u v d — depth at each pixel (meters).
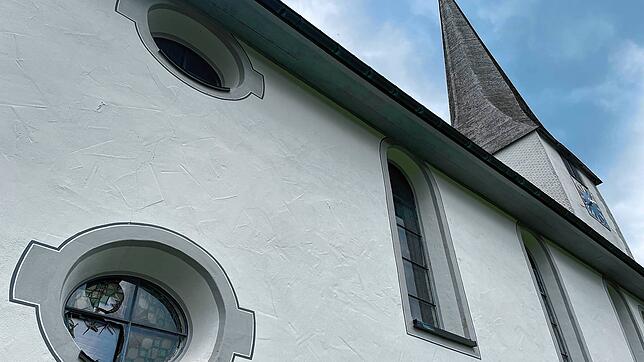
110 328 3.54
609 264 10.70
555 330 8.54
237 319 3.87
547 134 16.11
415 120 6.89
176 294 3.95
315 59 6.03
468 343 5.84
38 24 4.02
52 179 3.46
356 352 4.57
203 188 4.29
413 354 5.09
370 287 5.17
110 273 3.71
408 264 6.45
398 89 6.51
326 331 4.45
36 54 3.87
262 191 4.77
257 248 4.38
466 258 6.93
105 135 3.91
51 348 2.96
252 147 4.99
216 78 5.61
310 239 4.91
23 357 2.84
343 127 6.40
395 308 5.29
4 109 3.48
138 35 4.69
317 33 5.79
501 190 8.24
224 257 4.09
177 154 4.29
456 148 7.38
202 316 3.88
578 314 8.84
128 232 3.62
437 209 7.09
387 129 7.03
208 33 5.55
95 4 4.55
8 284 2.97
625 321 10.88
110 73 4.25
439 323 6.23
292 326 4.22
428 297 6.41
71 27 4.23
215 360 3.58
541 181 14.69
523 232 8.99
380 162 6.59
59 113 3.74
